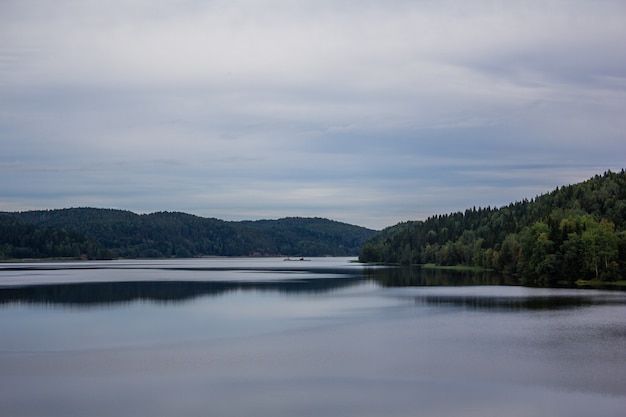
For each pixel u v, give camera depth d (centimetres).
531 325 7588
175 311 9312
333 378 5031
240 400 4466
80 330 7394
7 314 8931
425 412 4197
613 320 8000
